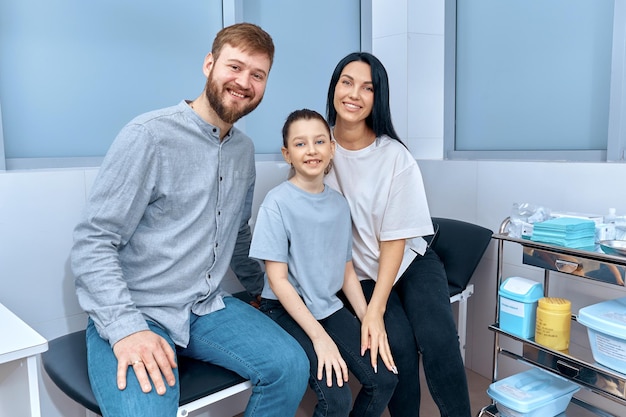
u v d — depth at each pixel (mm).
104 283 1104
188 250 1229
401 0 2086
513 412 1456
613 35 1582
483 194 1886
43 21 1477
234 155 1319
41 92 1495
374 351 1283
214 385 1130
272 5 1952
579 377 1330
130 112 1666
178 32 1739
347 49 2205
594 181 1521
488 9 2057
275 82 1990
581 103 1743
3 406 1087
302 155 1338
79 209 1460
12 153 1467
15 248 1362
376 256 1520
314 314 1357
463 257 1746
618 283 1224
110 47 1603
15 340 990
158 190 1199
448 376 1349
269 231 1327
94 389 1038
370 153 1488
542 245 1371
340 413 1195
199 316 1289
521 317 1471
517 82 1961
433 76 2176
